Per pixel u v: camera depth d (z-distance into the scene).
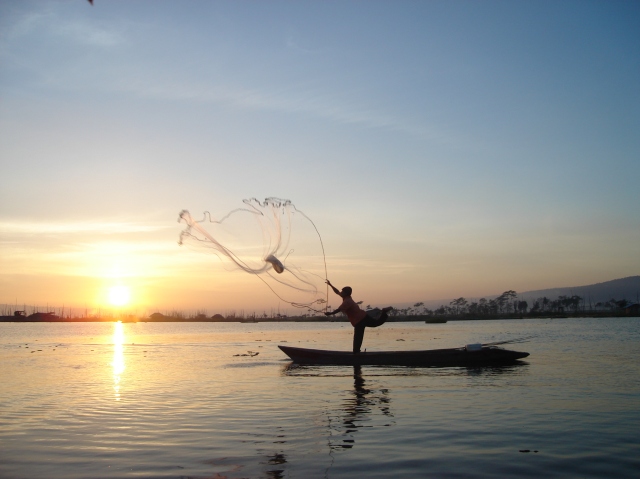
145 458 9.34
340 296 23.09
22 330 109.69
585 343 37.66
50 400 15.27
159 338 61.19
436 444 10.10
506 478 8.24
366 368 22.27
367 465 8.90
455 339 47.38
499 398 14.72
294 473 8.53
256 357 29.80
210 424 11.88
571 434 10.73
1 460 9.26
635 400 14.29
